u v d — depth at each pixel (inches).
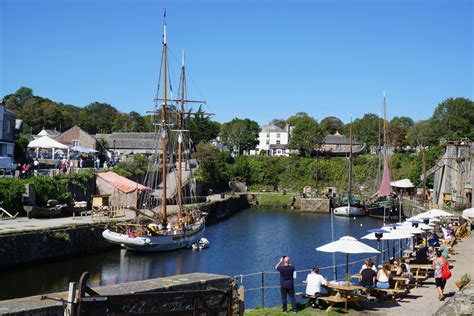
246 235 2224.4
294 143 4953.3
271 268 1460.4
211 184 3855.8
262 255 1689.2
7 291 1093.8
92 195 1994.3
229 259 1610.5
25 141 2655.0
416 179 3722.9
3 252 1253.1
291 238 2129.7
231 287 530.6
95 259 1531.7
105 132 6407.5
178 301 449.7
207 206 2805.1
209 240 2055.9
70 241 1491.1
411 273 863.1
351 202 3408.0
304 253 1722.4
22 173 1897.1
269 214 3302.2
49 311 377.1
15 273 1259.8
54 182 1889.8
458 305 502.9
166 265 1489.9
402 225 1148.5
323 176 4429.1
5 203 1649.9
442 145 2773.1
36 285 1157.7
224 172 4212.6
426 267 880.3
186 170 3422.7
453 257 1140.5
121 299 388.5
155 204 2568.9
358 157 4564.5
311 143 4837.6
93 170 2354.8
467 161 2461.9
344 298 677.9
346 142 5452.8
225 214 3179.1
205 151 3905.0
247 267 1477.6
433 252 1054.4
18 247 1299.2
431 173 3019.2
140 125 6624.0
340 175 4392.2
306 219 2989.7
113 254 1635.1
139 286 453.4
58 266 1378.0
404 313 661.9
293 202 3821.4
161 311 414.0
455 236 1432.1
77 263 1443.2
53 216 1763.0
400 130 5270.7
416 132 5182.1
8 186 1669.5
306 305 730.8
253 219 2960.1
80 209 1892.2
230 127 6127.0
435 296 767.1
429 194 3127.5
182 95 2354.8
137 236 1665.8
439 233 1430.9
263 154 5255.9
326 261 1546.5
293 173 4495.6
